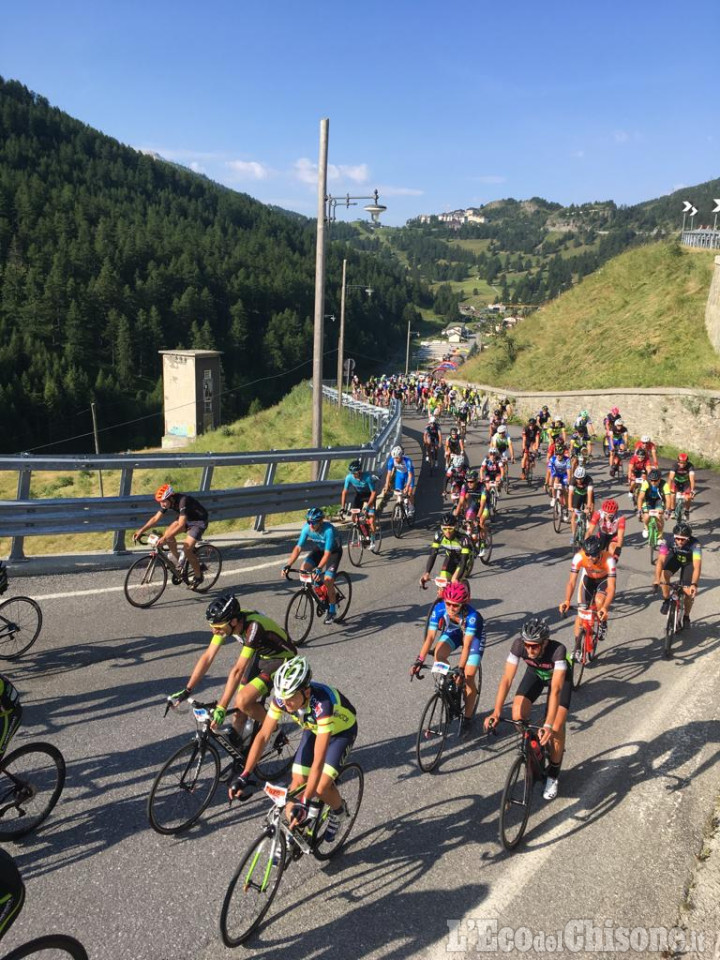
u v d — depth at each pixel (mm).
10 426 95812
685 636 8680
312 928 3945
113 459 9617
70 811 4777
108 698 6250
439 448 22672
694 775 5617
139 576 8320
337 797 4367
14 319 119188
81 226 148750
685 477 14188
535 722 6453
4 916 2783
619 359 34812
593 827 4965
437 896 4227
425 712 5516
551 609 9516
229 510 11094
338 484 12820
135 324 120500
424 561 11422
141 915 3945
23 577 8969
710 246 44938
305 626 7938
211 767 4871
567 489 13273
